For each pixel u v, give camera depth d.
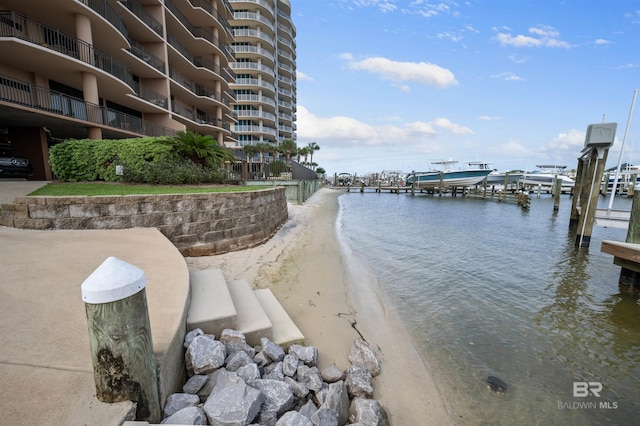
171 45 24.31
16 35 12.87
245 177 38.22
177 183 10.05
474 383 3.62
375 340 4.39
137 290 1.77
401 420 2.95
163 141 10.57
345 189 70.19
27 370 1.97
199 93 30.88
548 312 5.73
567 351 4.40
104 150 9.72
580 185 14.91
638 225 6.88
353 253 9.66
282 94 71.56
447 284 7.12
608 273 8.33
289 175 47.25
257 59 59.44
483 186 43.41
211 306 3.53
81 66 14.24
